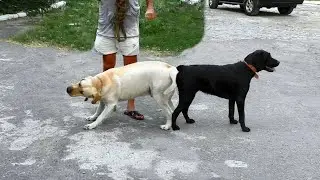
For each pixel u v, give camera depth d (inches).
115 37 208.2
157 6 568.4
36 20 493.4
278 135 197.5
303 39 449.4
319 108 239.3
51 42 380.2
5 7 513.3
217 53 367.9
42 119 206.1
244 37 443.8
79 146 177.0
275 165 167.5
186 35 423.8
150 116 216.2
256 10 626.5
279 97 257.3
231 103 205.6
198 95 251.1
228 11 676.1
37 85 259.9
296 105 243.3
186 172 159.2
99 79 190.9
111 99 193.5
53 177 152.8
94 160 165.6
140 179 153.1
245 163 168.1
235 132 198.8
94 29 434.0
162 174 157.2
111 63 215.0
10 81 265.1
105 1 204.2
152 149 176.7
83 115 213.0
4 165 160.2
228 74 193.8
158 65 195.2
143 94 198.4
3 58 321.1
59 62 318.0
